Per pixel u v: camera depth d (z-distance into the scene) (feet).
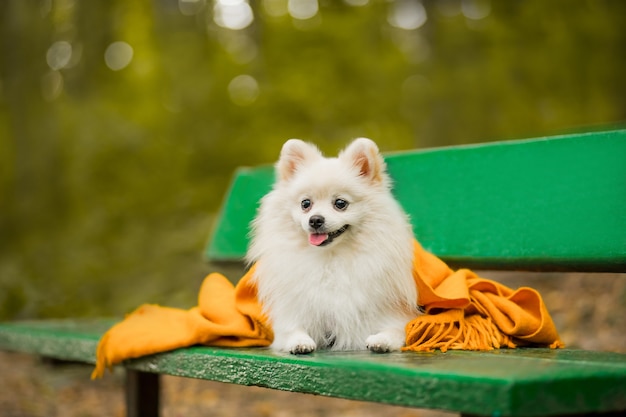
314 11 37.91
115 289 24.43
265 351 9.44
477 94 36.19
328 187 9.85
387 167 13.47
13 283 24.25
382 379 7.02
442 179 12.64
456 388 6.40
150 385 13.10
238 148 34.27
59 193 30.45
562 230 10.53
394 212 9.95
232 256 15.69
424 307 9.95
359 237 9.74
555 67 36.47
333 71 36.50
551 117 35.91
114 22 34.24
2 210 29.78
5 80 30.07
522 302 10.13
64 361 14.79
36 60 30.37
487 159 12.07
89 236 27.71
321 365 7.69
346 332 9.43
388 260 9.56
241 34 37.42
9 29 29.78
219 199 31.76
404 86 36.65
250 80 36.60
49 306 23.66
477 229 11.75
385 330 9.27
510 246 11.14
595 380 6.51
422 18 37.68
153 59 35.63
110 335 10.76
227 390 19.44
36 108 30.35
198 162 33.50
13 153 30.91
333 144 34.86
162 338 10.36
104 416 16.83
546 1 36.45
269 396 18.78
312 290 9.52
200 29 36.27
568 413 6.35
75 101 32.99
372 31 37.52
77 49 33.65
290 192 10.25
